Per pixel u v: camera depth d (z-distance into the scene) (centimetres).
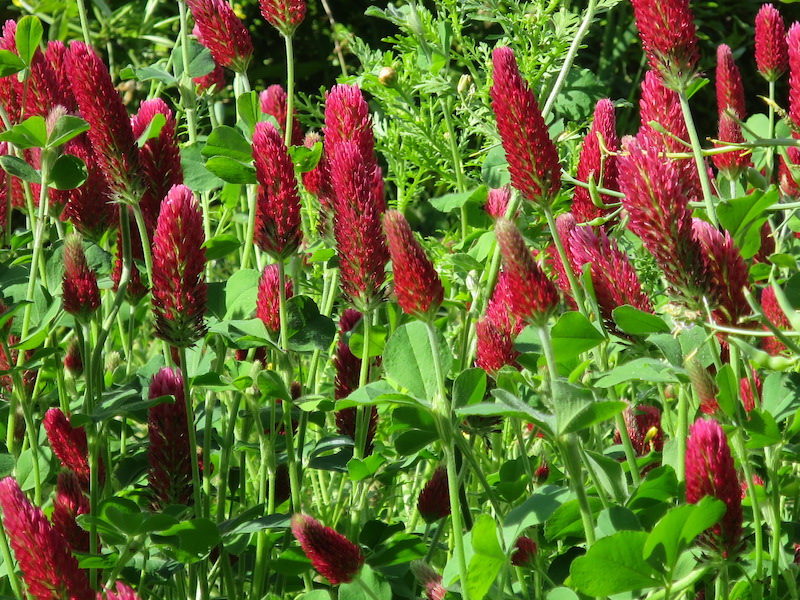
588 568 160
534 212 311
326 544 187
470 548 186
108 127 227
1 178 301
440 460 246
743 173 255
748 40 738
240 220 366
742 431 185
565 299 228
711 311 179
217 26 275
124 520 194
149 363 286
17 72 266
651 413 267
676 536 159
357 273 218
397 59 400
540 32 335
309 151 251
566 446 165
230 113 621
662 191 175
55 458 255
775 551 192
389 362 192
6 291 264
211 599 255
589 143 246
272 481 231
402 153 392
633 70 768
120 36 639
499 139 331
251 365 228
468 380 181
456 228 419
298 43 805
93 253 258
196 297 208
